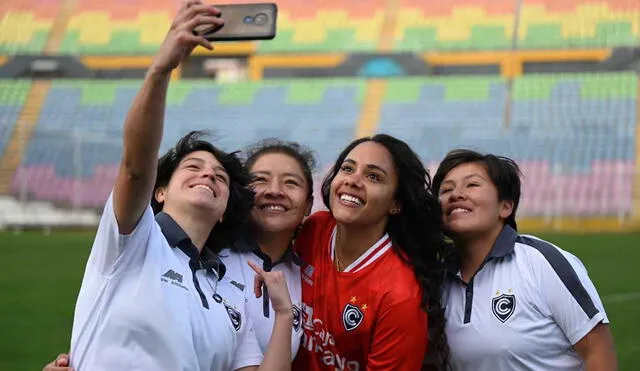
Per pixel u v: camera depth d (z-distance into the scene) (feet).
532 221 68.54
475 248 11.34
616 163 72.49
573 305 10.48
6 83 92.99
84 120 87.66
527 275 10.75
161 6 106.42
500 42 93.66
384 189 11.04
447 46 94.63
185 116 87.10
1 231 67.92
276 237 11.63
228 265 10.85
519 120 81.05
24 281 41.16
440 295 11.06
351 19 101.14
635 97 81.56
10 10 105.60
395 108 85.51
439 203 11.28
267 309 10.82
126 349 8.92
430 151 76.95
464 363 10.96
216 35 8.67
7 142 82.28
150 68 8.63
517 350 10.60
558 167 72.54
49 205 74.38
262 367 9.68
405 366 10.76
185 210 9.94
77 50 100.48
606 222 67.51
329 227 11.91
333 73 94.73
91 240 59.82
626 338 27.22
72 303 35.32
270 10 8.65
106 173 77.05
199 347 9.27
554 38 92.68
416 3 102.01
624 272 42.42
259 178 11.59
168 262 9.35
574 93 83.35
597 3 96.27
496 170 11.27
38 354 26.00
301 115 86.07
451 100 85.35
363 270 11.06
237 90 90.53
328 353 11.25
